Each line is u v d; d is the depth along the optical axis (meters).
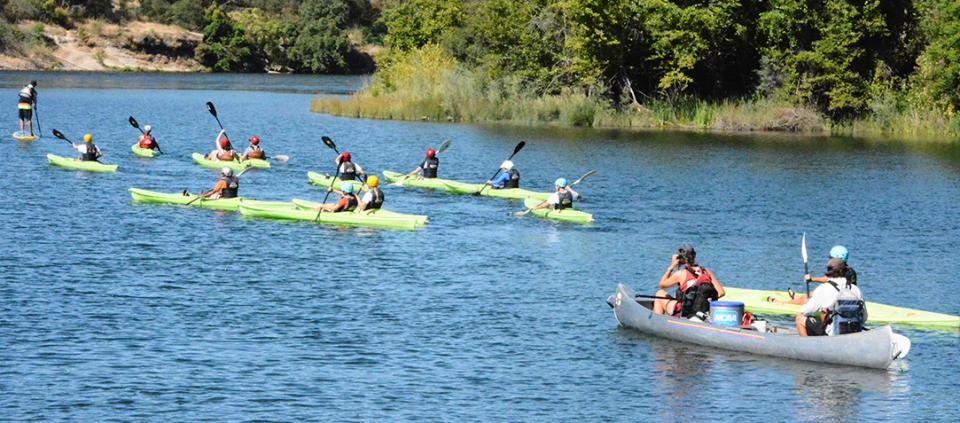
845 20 152.12
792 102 154.50
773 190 89.88
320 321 44.50
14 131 121.50
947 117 149.12
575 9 154.88
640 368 39.22
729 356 40.84
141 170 90.69
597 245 62.75
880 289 53.31
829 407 35.31
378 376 37.62
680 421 33.94
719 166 106.69
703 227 70.31
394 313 46.09
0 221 64.44
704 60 159.75
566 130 146.38
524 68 166.50
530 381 37.50
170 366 38.06
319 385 36.50
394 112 159.62
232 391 35.69
